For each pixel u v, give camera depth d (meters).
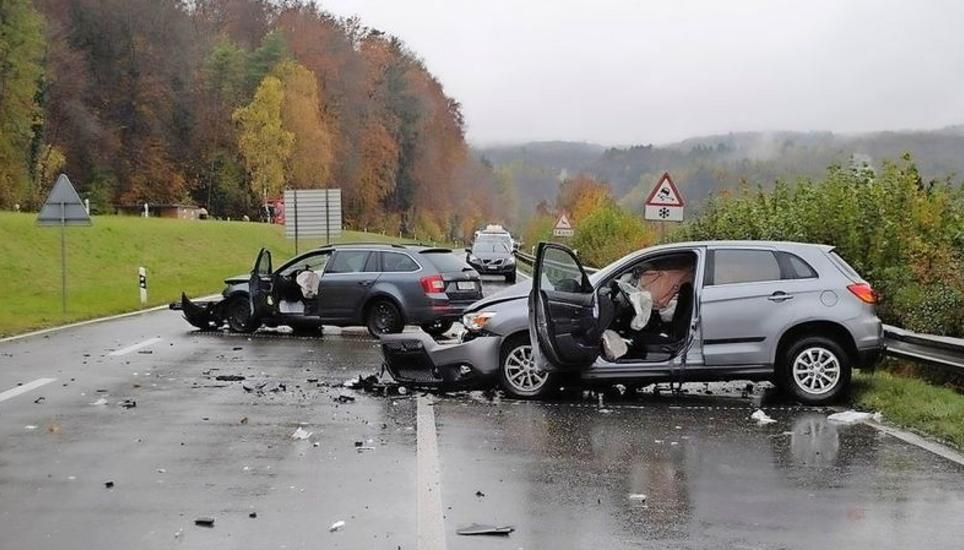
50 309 22.53
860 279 10.67
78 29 85.81
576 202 70.94
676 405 10.51
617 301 10.97
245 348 15.73
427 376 11.31
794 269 10.61
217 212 94.00
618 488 6.98
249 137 86.81
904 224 14.26
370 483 7.07
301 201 44.00
